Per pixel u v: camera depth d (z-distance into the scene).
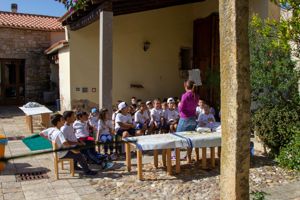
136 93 12.15
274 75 6.76
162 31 12.41
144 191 5.23
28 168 6.43
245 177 2.75
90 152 6.60
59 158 5.84
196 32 12.59
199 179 5.77
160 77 12.52
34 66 17.06
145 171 6.22
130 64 11.97
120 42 11.73
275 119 6.60
